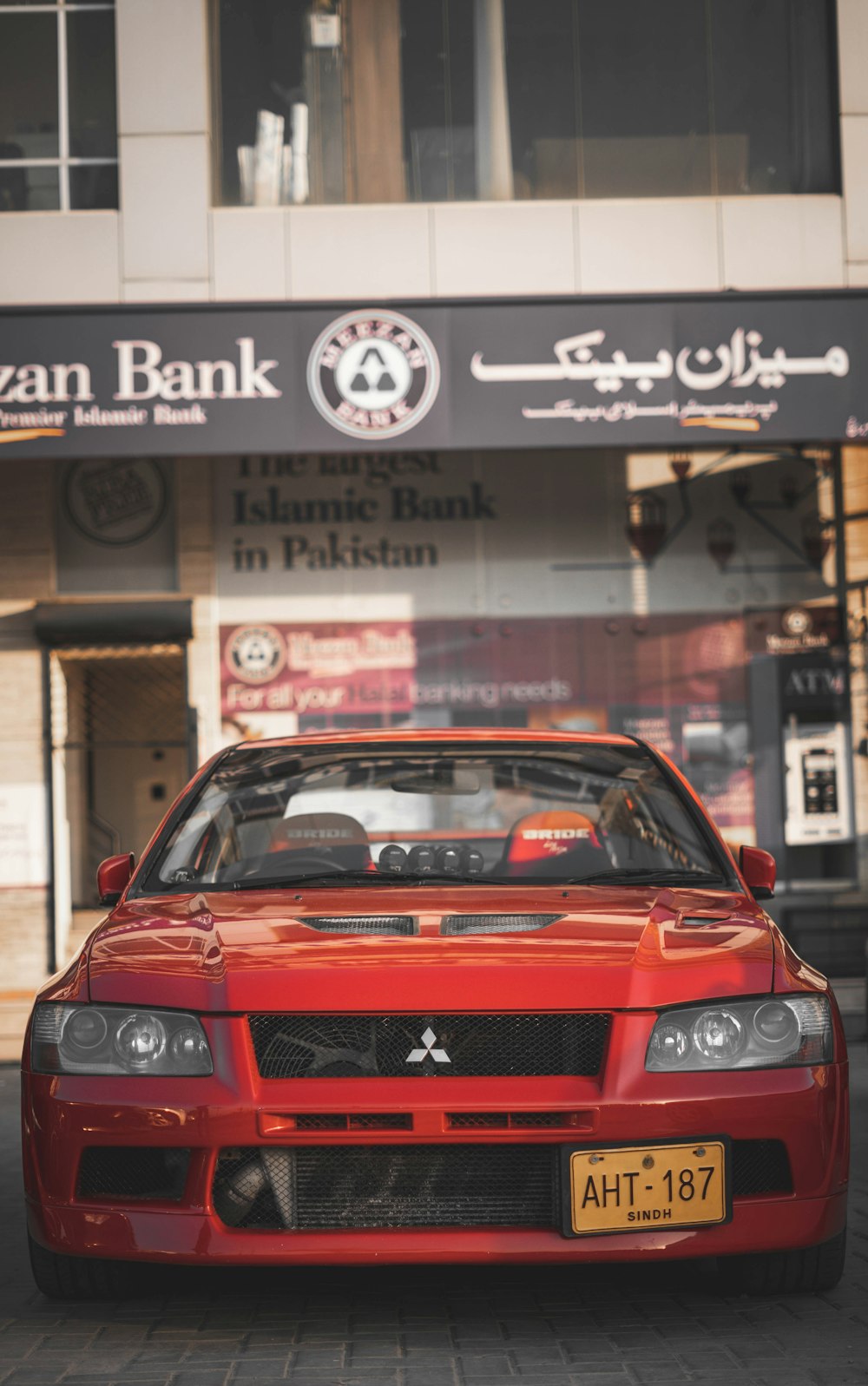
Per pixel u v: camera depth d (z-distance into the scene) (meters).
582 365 9.99
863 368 10.05
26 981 11.38
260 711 11.61
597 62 11.25
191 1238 3.35
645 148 11.19
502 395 9.95
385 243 10.61
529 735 5.01
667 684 11.73
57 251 10.55
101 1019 3.50
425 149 11.16
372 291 10.59
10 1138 7.16
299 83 11.12
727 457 11.81
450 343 9.98
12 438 9.88
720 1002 3.50
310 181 11.09
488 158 11.16
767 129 11.17
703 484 11.80
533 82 11.23
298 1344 3.41
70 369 9.90
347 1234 3.35
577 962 3.50
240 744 5.09
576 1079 3.38
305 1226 3.38
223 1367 3.24
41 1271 3.74
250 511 11.68
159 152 10.64
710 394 10.01
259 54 11.12
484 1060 3.40
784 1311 3.66
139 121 10.67
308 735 5.08
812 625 11.80
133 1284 3.82
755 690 11.77
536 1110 3.33
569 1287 3.93
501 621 11.70
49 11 11.10
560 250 10.66
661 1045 3.42
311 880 4.19
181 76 10.71
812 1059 3.54
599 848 4.43
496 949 3.55
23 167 11.02
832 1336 3.45
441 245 10.62
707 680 11.76
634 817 4.61
